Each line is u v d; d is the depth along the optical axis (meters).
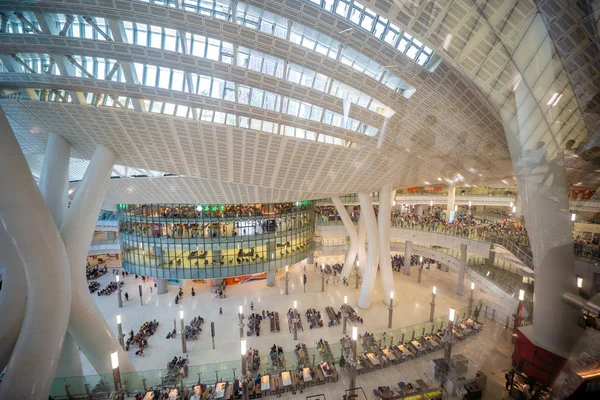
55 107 14.35
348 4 10.62
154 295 32.56
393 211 49.19
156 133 15.95
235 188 23.19
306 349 19.41
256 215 31.53
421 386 13.27
